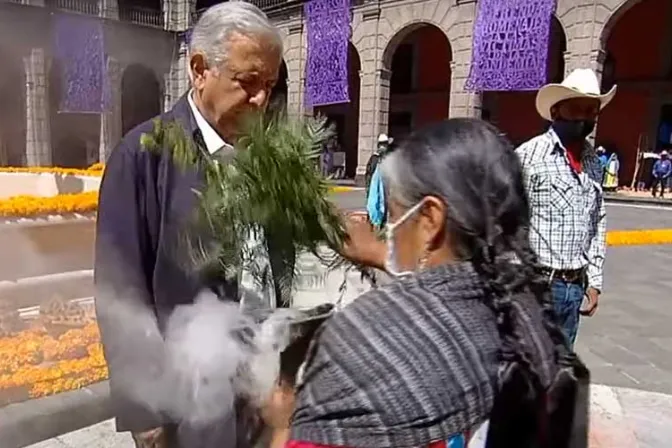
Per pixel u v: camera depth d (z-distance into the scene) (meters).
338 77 23.67
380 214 1.25
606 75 24.17
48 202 4.11
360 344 0.94
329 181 1.69
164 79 25.86
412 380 0.90
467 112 20.39
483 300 0.99
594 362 4.78
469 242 1.00
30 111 19.28
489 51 19.11
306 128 1.65
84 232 4.33
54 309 4.12
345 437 0.91
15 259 3.99
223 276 1.54
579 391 1.01
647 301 6.79
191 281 1.54
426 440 0.90
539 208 3.04
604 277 8.13
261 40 1.58
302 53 25.30
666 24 22.61
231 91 1.59
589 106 2.97
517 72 18.53
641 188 23.28
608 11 17.23
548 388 0.98
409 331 0.94
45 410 3.17
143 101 26.39
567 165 3.03
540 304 1.05
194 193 1.53
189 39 1.68
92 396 3.37
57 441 3.05
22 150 20.34
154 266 1.59
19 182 6.99
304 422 0.95
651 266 9.05
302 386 1.01
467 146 1.02
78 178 6.90
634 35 23.34
